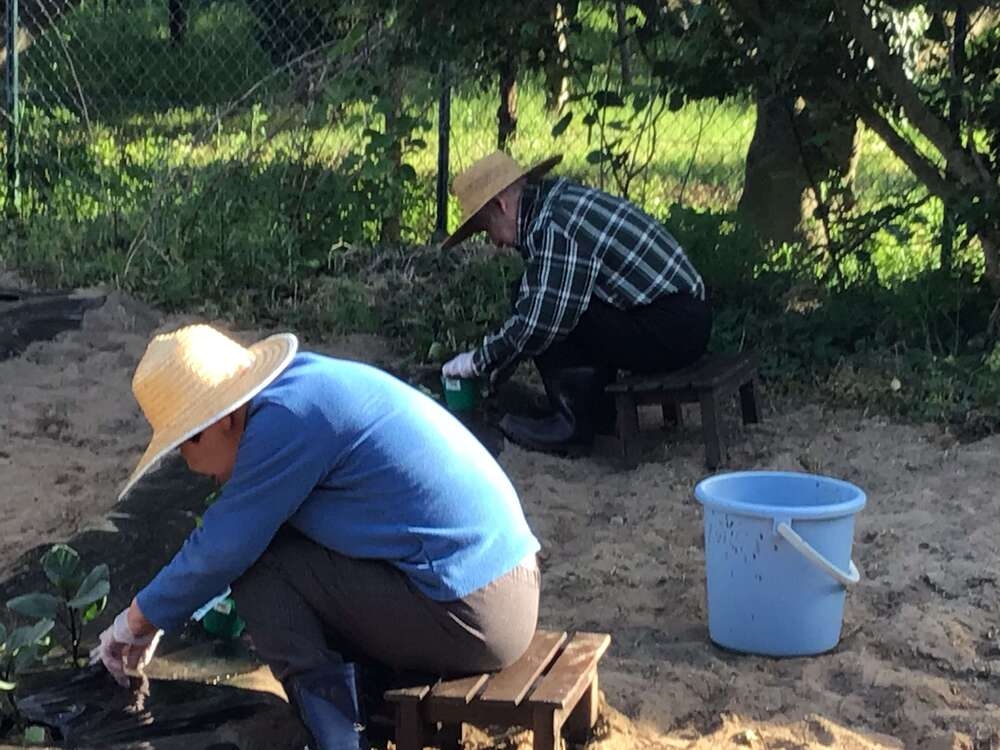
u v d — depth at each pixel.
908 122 7.34
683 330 5.64
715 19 7.11
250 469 2.94
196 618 3.81
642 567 4.64
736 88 7.42
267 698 3.53
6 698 3.44
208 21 11.59
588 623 4.26
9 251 8.02
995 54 6.99
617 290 5.59
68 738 3.31
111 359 6.62
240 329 7.23
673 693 3.71
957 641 4.02
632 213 5.58
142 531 4.58
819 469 5.61
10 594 4.13
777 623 3.91
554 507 5.23
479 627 3.06
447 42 7.11
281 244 7.87
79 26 11.64
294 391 2.99
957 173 7.02
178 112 10.75
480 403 6.17
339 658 3.10
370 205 8.08
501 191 5.51
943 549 4.69
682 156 9.82
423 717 3.10
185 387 2.94
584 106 8.68
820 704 3.67
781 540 3.82
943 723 3.57
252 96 9.13
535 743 3.05
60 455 5.47
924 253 7.96
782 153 8.62
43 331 6.89
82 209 8.47
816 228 8.72
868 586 4.40
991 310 6.94
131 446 5.61
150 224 7.88
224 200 8.05
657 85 7.63
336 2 7.72
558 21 7.22
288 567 3.08
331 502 3.03
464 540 3.04
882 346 6.74
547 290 5.46
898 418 6.18
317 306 7.35
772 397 6.52
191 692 3.55
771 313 7.27
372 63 7.35
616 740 3.47
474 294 7.48
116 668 3.25
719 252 7.53
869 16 6.76
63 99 10.03
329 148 8.24
